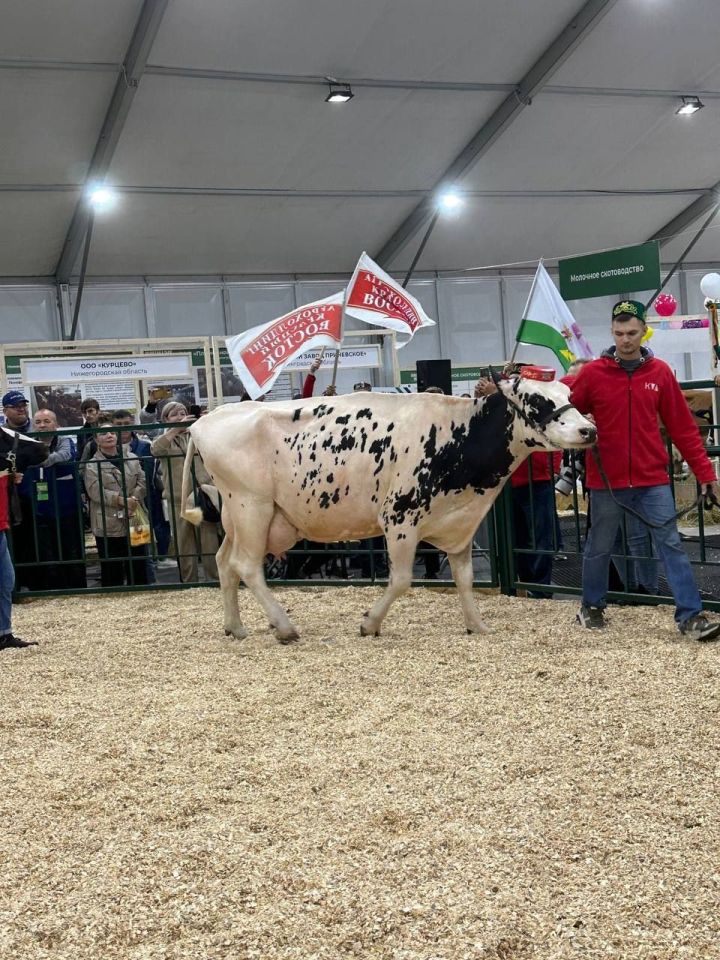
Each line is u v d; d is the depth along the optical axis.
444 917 2.72
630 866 2.96
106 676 5.59
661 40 15.81
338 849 3.16
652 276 8.88
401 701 4.70
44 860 3.21
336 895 2.86
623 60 16.16
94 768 4.03
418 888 2.88
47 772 4.01
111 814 3.55
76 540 8.84
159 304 21.17
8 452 6.54
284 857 3.11
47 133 15.23
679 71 16.77
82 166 16.33
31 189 16.62
